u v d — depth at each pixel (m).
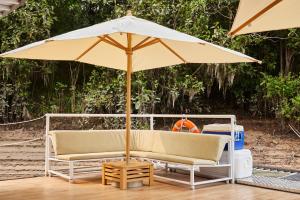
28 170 6.39
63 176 5.11
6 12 5.15
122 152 5.52
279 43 9.77
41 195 4.28
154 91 9.16
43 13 9.21
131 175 4.71
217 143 4.89
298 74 9.52
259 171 5.86
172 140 5.41
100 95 9.34
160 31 4.21
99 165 6.55
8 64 9.32
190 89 9.10
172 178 5.39
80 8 10.27
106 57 5.50
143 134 5.86
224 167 5.25
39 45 4.27
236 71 9.09
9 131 9.58
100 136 5.62
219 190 4.64
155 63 5.61
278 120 9.45
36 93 10.14
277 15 2.49
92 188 4.67
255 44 9.37
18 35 9.19
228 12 9.51
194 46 4.70
